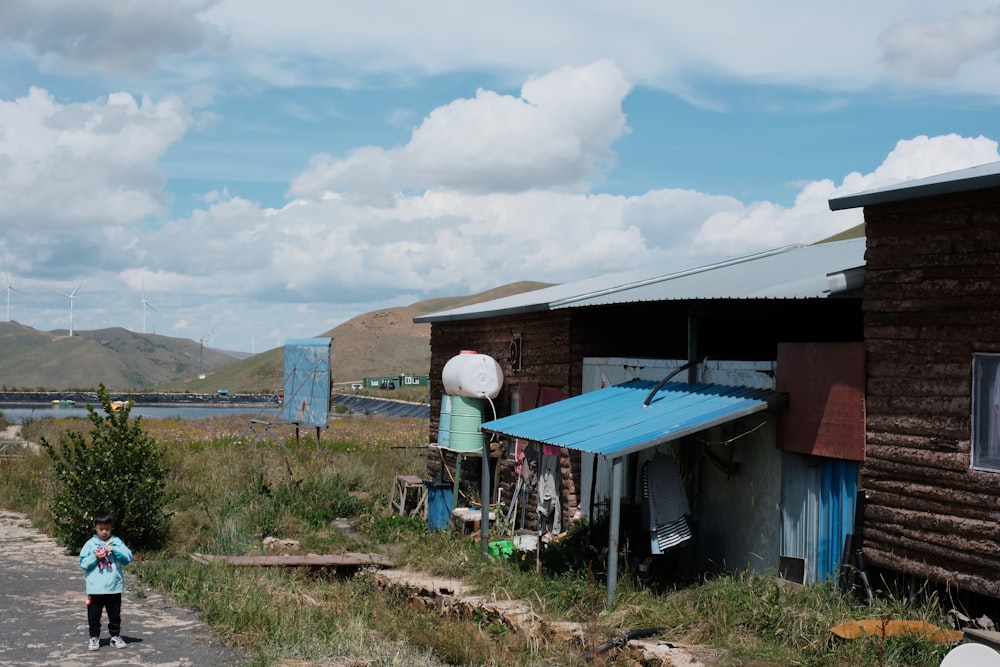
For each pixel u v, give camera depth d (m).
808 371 10.67
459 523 17.34
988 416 8.59
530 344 18.59
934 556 8.96
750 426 11.73
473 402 19.66
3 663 8.29
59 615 10.32
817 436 10.45
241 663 8.56
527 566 13.41
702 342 16.09
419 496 19.81
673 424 10.94
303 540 16.25
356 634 9.84
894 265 9.59
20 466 23.70
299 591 12.70
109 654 8.74
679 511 12.02
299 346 28.47
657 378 14.33
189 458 24.50
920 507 9.16
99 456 15.43
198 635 9.57
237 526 16.77
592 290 17.86
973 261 8.80
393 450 29.78
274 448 29.03
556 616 10.62
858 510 9.81
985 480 8.51
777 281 13.40
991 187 8.45
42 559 14.23
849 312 14.38
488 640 10.16
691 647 8.95
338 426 47.47
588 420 12.64
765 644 8.67
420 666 9.05
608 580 10.75
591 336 16.88
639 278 19.34
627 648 9.30
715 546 12.38
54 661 8.44
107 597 8.95
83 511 14.98
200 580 12.13
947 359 9.01
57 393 125.44
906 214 9.47
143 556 14.93
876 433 9.68
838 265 14.51
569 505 15.91
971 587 8.57
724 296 11.77
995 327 8.57
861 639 8.18
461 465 21.70
